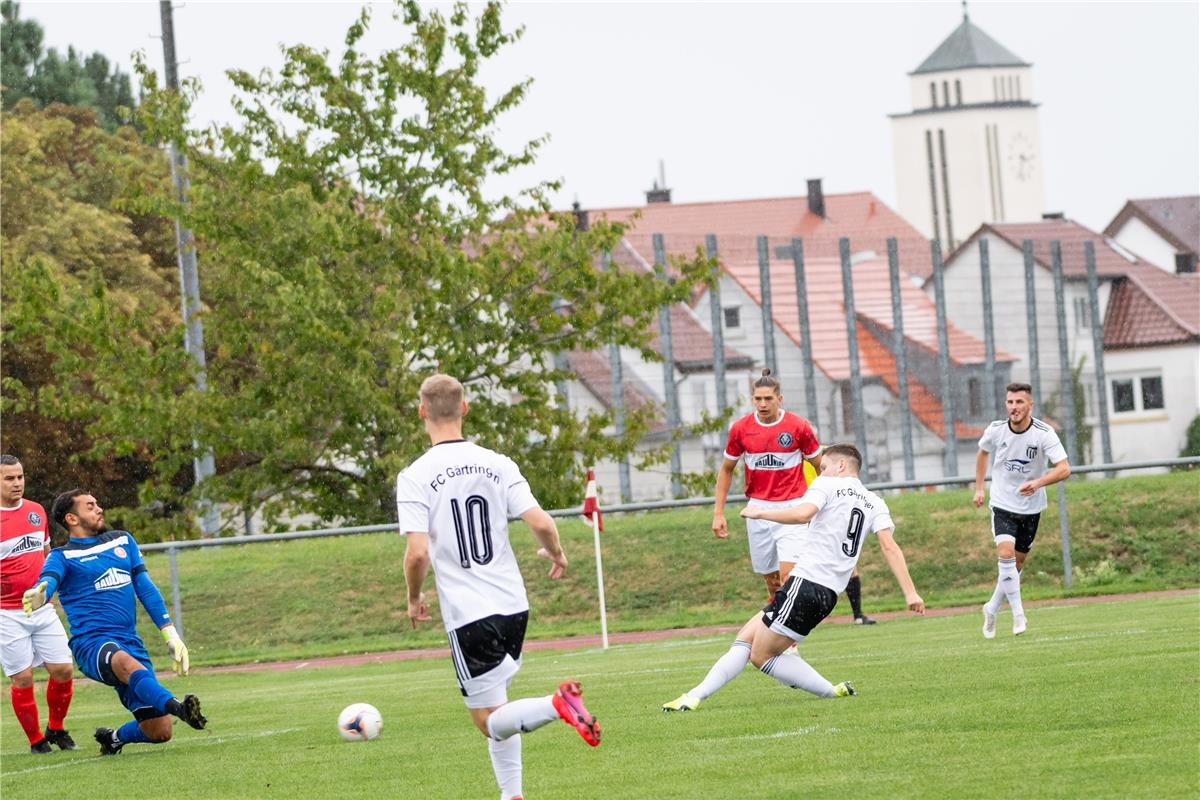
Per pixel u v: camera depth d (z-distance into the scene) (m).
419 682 35.00
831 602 22.02
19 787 21.03
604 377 116.31
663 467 100.00
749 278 133.62
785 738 19.42
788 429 32.78
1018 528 33.09
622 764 18.50
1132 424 167.75
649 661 35.19
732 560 54.62
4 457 26.39
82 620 23.73
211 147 72.69
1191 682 21.47
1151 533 52.06
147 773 21.50
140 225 126.19
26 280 70.44
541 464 71.25
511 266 71.38
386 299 66.88
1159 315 168.00
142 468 107.56
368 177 71.69
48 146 126.38
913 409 118.94
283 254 69.56
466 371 69.12
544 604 53.03
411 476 15.26
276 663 47.16
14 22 163.62
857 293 135.88
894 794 15.16
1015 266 160.50
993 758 16.75
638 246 160.75
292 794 18.44
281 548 60.94
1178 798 13.97
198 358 73.75
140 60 72.44
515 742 15.43
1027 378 121.50
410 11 71.94
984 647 30.20
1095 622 35.12
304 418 68.56
